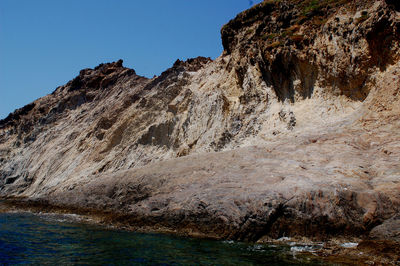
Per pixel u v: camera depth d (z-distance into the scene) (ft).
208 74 126.82
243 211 44.52
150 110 122.11
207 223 46.65
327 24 81.15
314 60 81.05
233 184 52.47
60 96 201.05
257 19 110.42
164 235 46.55
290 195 44.60
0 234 47.88
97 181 77.66
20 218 65.36
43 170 137.08
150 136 111.55
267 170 55.21
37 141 168.96
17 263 32.89
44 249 38.68
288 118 77.66
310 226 42.27
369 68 70.38
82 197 73.10
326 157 56.54
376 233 38.11
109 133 123.65
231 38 117.19
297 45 84.48
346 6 82.07
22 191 134.31
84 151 126.62
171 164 71.67
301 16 92.38
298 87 83.82
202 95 111.75
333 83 77.46
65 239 44.24
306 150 60.54
